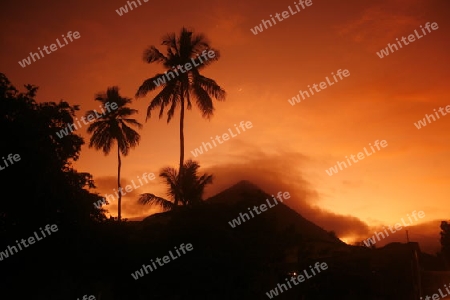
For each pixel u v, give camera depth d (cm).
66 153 2148
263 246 2177
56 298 1994
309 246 2833
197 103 3222
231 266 1977
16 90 2005
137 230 2389
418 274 2670
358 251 2867
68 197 2027
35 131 1916
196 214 2206
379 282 2411
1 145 1825
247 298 2016
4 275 1898
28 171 1862
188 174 3047
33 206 1903
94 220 2202
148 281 2019
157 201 2941
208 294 1947
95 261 2055
